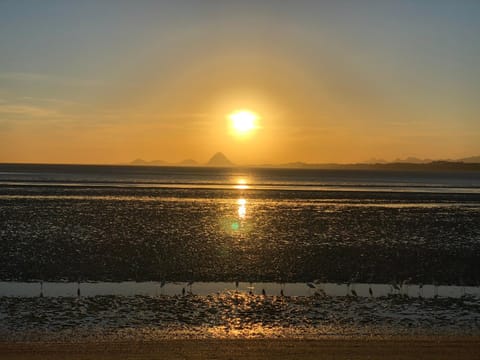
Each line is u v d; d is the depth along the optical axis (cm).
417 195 9469
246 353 1625
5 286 2636
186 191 9744
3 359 1557
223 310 2216
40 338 1817
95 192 8856
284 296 2480
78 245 3697
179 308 2234
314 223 5166
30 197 7575
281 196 8850
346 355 1608
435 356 1602
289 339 1789
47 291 2534
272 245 3859
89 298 2370
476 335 1891
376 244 3991
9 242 3781
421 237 4388
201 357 1588
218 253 3512
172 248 3653
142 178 15912
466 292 2642
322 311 2220
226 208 6556
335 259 3397
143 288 2620
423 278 2970
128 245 3725
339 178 19738
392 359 1574
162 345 1706
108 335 1866
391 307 2292
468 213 6356
